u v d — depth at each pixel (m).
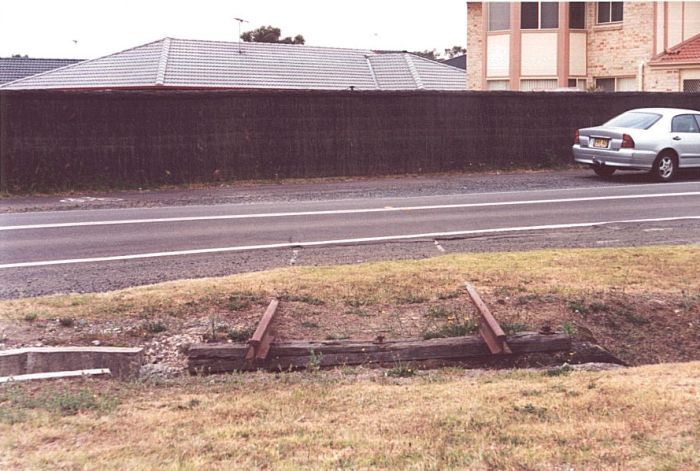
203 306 7.51
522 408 4.69
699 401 4.70
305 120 19.42
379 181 19.02
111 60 34.25
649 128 18.36
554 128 21.66
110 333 6.88
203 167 18.69
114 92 17.75
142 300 7.67
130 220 13.27
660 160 18.27
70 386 5.60
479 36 32.03
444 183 18.36
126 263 9.80
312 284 8.14
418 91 20.28
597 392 5.00
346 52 39.12
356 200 15.55
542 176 19.80
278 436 4.30
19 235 11.84
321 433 4.33
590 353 6.55
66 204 15.45
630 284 8.09
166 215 13.81
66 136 17.50
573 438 4.11
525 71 30.27
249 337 6.73
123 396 5.30
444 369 6.19
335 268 8.96
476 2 31.92
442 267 8.84
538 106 21.42
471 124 20.86
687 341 6.93
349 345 6.43
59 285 8.66
